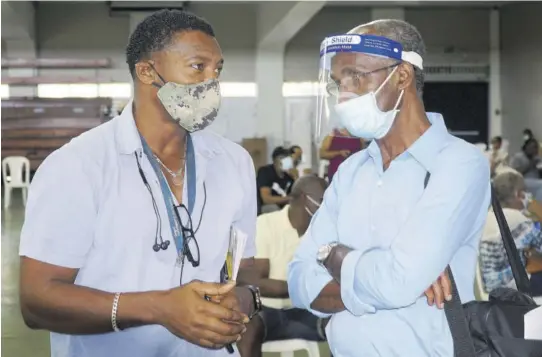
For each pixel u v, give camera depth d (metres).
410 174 1.61
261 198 7.33
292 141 15.23
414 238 1.50
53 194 1.54
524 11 14.94
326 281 1.67
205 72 1.59
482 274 3.38
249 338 2.50
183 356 1.67
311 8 10.82
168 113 1.60
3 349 4.45
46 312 1.55
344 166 1.75
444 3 15.17
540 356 1.56
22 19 13.80
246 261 1.83
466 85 16.06
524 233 3.31
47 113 14.53
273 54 15.02
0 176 13.70
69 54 15.27
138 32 1.61
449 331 1.57
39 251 1.54
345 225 1.67
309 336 3.27
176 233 1.63
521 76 15.16
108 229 1.59
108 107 14.66
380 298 1.51
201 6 15.12
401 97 1.61
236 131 15.33
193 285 1.53
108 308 1.53
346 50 1.60
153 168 1.62
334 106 1.65
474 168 1.56
